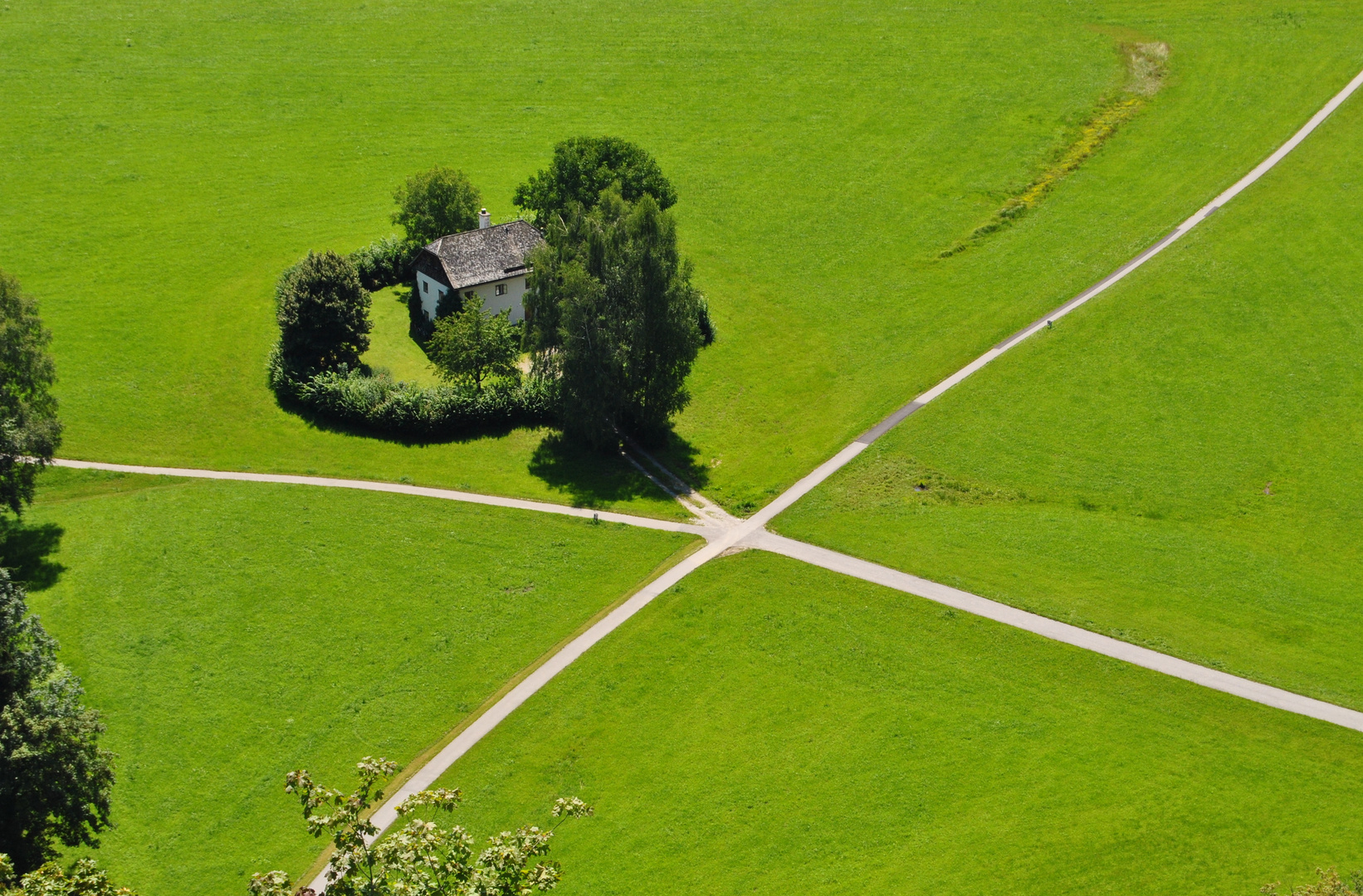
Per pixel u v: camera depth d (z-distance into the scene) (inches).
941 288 4249.5
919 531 3036.4
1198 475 3262.8
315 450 3410.4
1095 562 2888.8
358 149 5162.4
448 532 3036.4
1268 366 3703.3
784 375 3816.4
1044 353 3809.1
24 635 2116.1
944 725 2413.9
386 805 2252.7
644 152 4133.9
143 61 5733.3
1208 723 2388.0
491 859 1304.1
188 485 3250.5
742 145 5191.9
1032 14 6102.4
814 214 4736.7
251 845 2186.3
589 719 2460.6
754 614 2728.8
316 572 2876.5
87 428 3508.9
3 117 5246.1
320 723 2453.2
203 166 5012.3
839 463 3353.8
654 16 6205.7
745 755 2363.4
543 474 3324.3
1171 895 2041.1
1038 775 2288.4
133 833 2204.7
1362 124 5022.1
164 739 2405.3
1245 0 6067.9
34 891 1279.5
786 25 6102.4
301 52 5861.2
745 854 2154.3
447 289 3757.4
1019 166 4960.6
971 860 2121.1
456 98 5541.3
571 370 3309.5
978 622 2672.2
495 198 4773.6
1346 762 2288.4
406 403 3432.6
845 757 2347.4
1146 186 4758.9
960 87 5536.4
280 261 4397.1
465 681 2564.0
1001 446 3385.8
